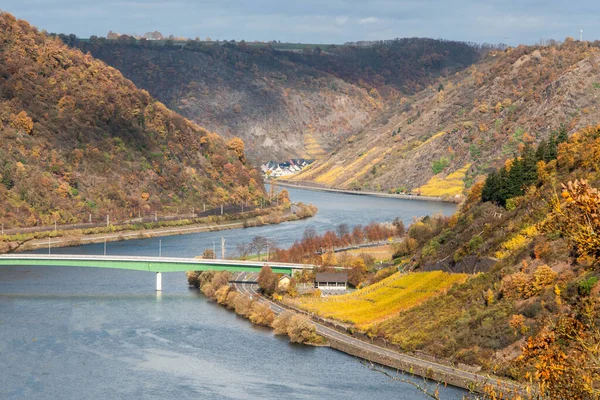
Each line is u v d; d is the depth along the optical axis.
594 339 76.75
